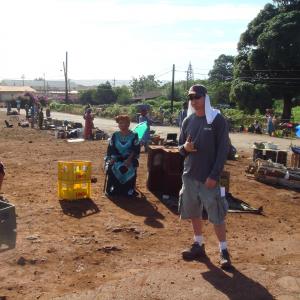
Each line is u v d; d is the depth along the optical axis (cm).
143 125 787
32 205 595
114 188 662
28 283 363
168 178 666
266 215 598
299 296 355
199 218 426
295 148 973
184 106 983
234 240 487
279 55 3497
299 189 773
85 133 1616
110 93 6306
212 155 400
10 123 2472
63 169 624
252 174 886
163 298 344
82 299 339
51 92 9419
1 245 294
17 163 969
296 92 3712
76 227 508
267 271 401
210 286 366
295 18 3488
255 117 2980
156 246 457
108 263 409
